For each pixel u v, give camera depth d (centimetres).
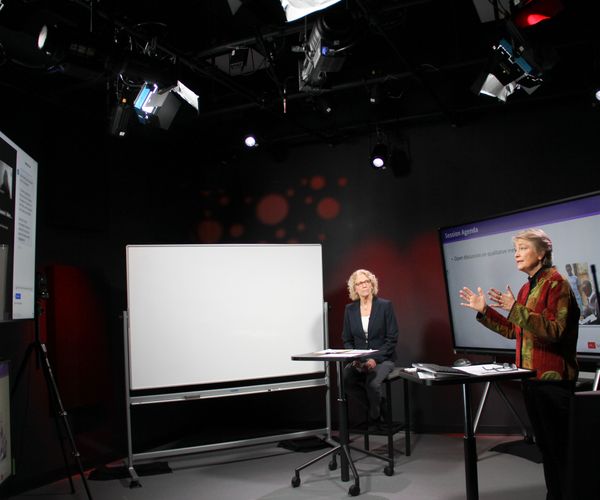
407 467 382
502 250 409
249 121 507
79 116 440
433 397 486
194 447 417
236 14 374
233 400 553
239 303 448
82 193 438
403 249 509
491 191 480
